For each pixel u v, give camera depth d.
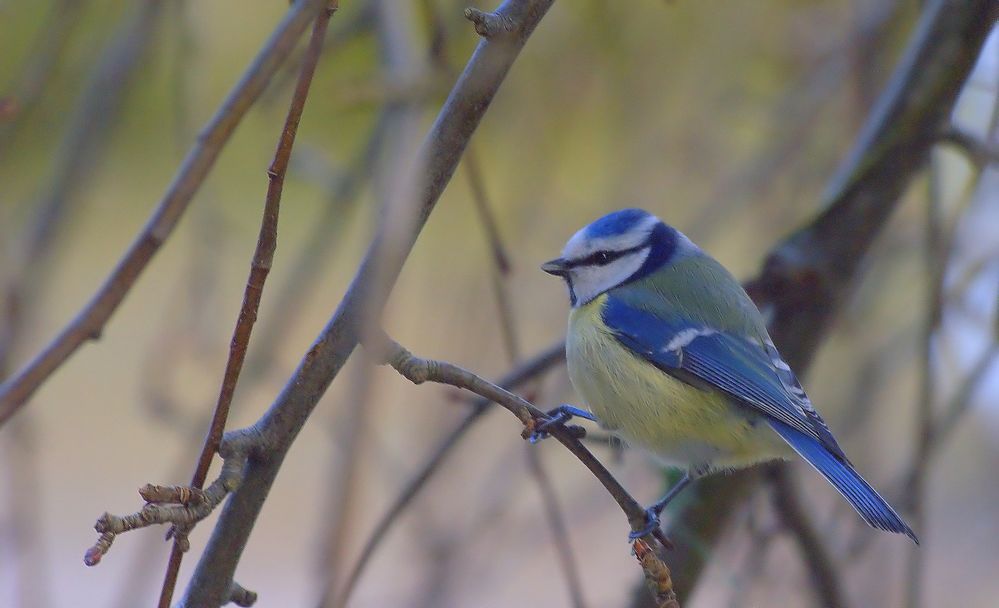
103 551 4.39
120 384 17.52
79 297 14.88
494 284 8.84
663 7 12.04
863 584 10.43
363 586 12.47
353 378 8.21
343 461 7.72
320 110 11.87
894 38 11.08
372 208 8.54
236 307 14.47
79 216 10.91
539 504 11.58
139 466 17.50
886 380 10.86
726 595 9.87
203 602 5.36
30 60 10.01
